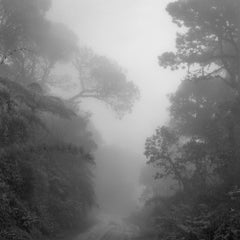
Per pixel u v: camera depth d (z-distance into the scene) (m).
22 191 19.14
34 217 18.17
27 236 16.19
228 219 17.58
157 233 25.50
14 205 17.38
